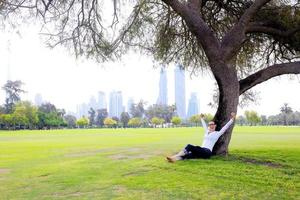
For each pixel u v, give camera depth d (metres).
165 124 157.50
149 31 18.73
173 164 12.66
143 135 47.12
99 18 17.12
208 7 18.78
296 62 15.45
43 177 11.30
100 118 163.38
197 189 8.85
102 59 17.92
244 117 154.50
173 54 19.88
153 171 11.62
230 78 15.03
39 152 21.36
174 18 18.77
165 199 7.93
